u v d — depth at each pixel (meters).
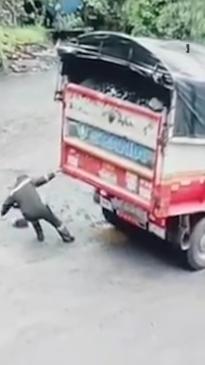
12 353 7.61
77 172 10.12
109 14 22.06
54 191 11.66
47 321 8.21
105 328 8.13
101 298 8.73
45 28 21.88
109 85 9.66
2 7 20.94
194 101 8.62
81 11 22.33
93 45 9.80
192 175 8.93
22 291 8.79
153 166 8.80
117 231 10.41
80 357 7.59
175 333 8.11
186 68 8.88
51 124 15.36
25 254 9.66
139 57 9.14
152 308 8.59
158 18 19.47
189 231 9.30
